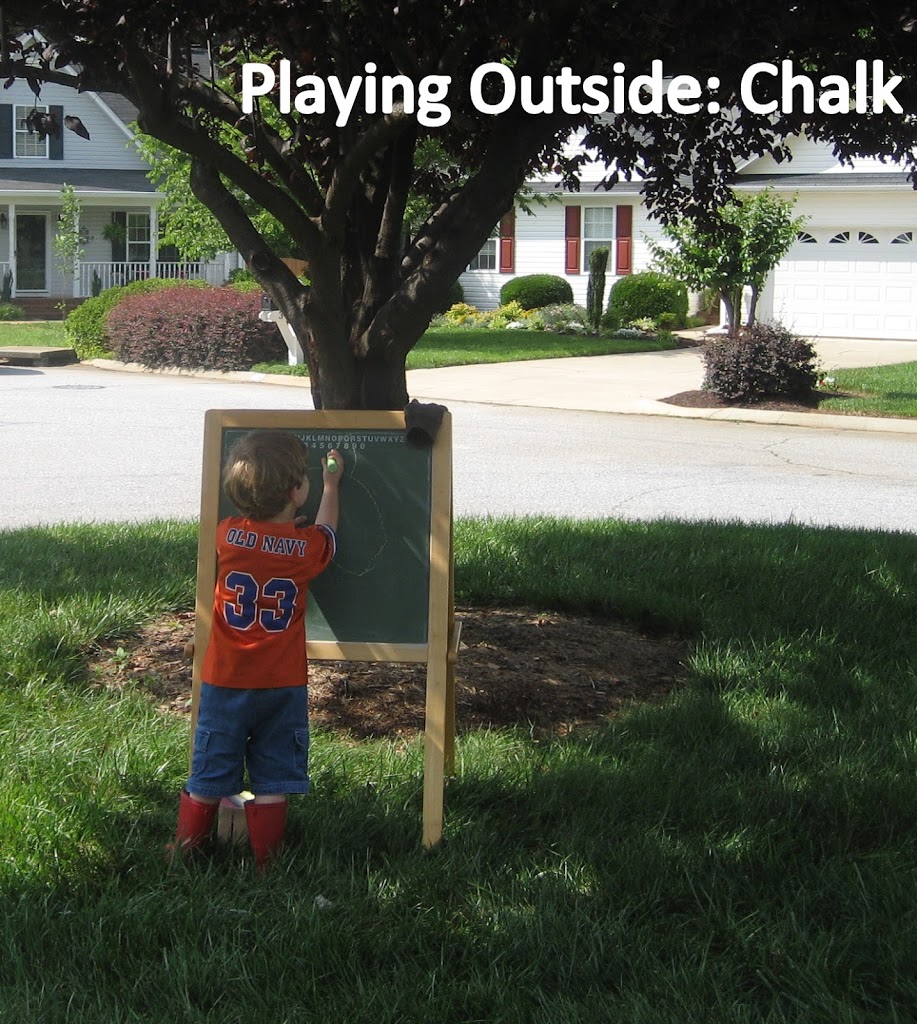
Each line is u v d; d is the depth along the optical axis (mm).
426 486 3916
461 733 4715
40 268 35750
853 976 3031
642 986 2990
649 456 13492
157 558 7145
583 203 32812
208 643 3889
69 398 17859
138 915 3240
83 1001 2896
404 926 3236
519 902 3402
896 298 28953
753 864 3613
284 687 3578
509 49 5707
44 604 6066
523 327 30750
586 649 5754
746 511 10320
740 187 29359
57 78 5012
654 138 6051
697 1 4309
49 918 3236
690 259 22391
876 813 3951
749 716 4883
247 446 3633
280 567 3576
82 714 4711
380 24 4902
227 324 21922
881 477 12305
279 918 3258
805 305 29828
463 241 5090
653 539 7719
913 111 5566
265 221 22969
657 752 4445
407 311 5125
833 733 4660
